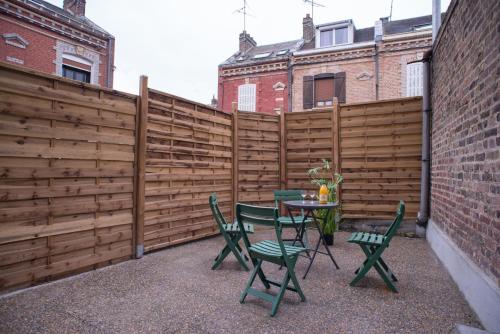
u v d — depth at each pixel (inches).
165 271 152.3
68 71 409.4
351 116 254.1
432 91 217.2
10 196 121.3
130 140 169.8
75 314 106.3
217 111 235.3
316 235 237.8
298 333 94.7
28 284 128.2
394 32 477.7
